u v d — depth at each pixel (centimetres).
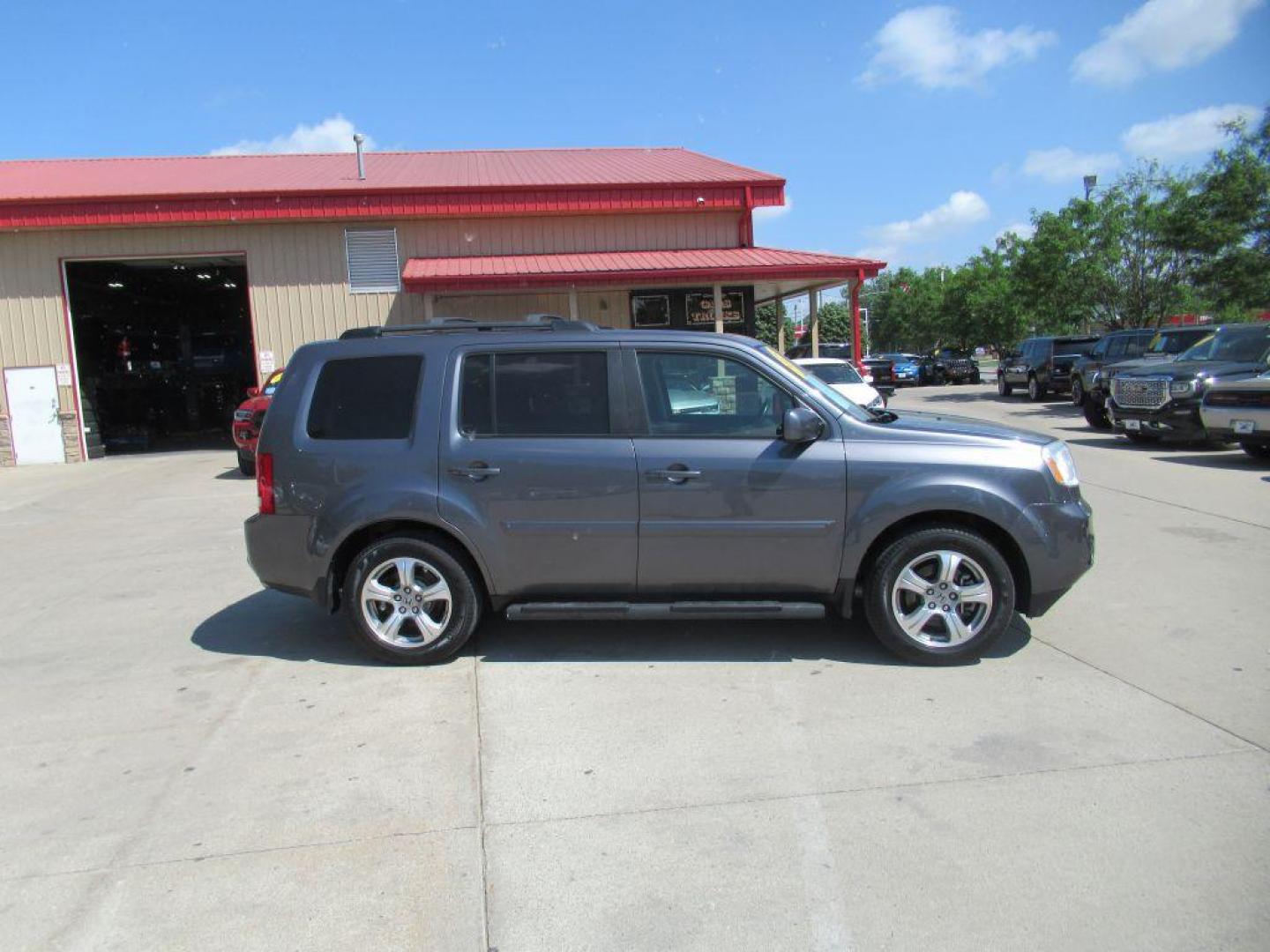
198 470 1534
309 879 311
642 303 1942
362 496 500
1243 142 2077
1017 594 501
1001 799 350
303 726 434
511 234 1892
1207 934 271
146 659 538
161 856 327
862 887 298
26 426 1783
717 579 496
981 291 4575
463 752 402
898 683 467
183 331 2520
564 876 309
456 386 505
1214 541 761
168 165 2191
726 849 322
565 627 574
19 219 1692
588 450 493
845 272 1775
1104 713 424
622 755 395
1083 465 1237
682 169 2102
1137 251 2572
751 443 489
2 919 293
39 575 774
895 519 479
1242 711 422
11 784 385
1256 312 2642
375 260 1845
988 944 270
